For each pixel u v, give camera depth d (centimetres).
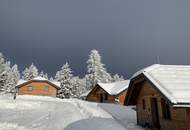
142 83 1800
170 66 1703
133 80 1750
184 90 1198
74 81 8594
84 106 2950
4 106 2878
